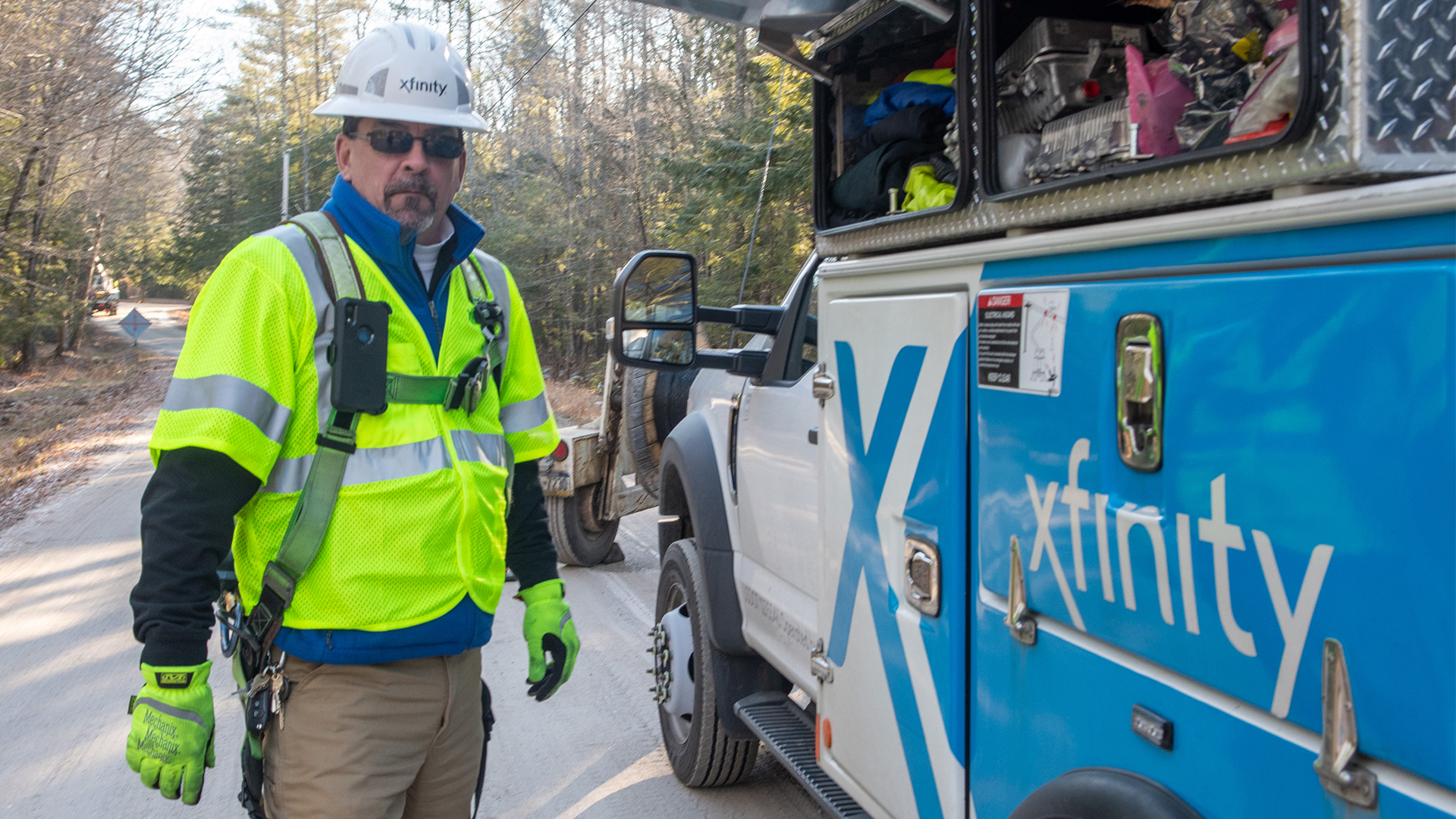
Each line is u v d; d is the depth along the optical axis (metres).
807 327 3.13
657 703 3.91
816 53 2.51
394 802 1.84
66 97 21.45
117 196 37.94
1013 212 1.69
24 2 19.58
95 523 9.49
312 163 56.03
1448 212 1.02
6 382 29.83
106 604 6.58
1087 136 1.60
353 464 1.75
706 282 15.34
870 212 2.39
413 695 1.82
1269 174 1.20
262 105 58.75
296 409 1.74
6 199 26.50
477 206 30.69
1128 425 1.41
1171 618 1.34
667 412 5.86
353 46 1.88
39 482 12.66
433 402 1.85
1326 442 1.11
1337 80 1.11
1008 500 1.69
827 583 2.46
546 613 2.22
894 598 2.12
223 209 58.50
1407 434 1.03
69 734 4.51
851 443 2.30
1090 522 1.49
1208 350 1.27
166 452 1.61
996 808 1.79
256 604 1.77
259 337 1.66
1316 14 1.12
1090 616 1.50
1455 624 0.99
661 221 22.20
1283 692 1.17
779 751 2.90
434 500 1.80
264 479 1.68
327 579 1.74
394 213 1.81
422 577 1.79
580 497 6.95
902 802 2.12
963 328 1.83
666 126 21.69
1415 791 1.05
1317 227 1.16
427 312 1.88
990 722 1.79
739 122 14.36
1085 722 1.54
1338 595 1.10
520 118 30.91
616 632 5.68
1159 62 1.49
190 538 1.59
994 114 1.77
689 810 3.62
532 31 30.83
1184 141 1.42
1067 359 1.53
